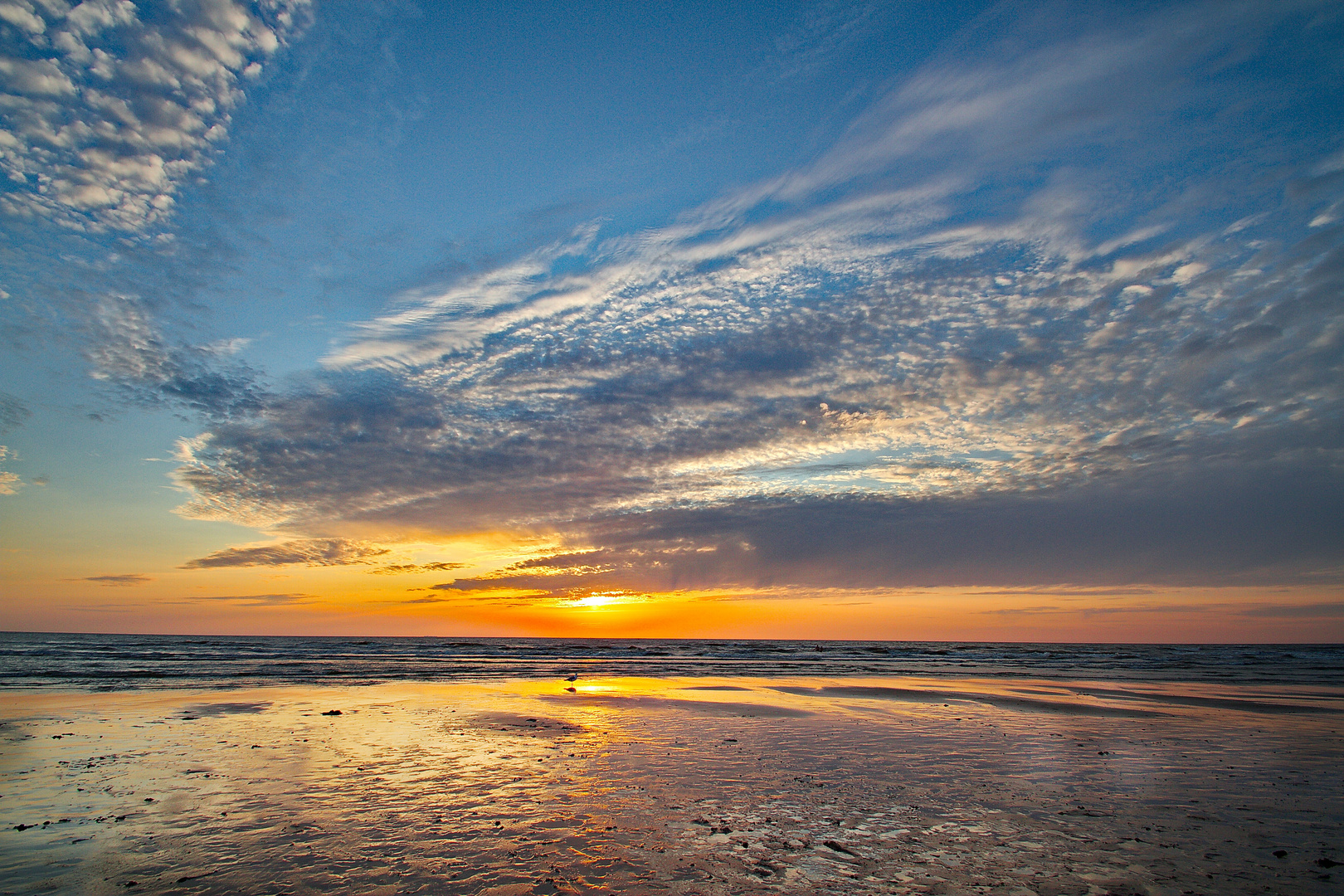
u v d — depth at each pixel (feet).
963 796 28.91
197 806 26.66
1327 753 40.01
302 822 24.56
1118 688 87.25
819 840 22.54
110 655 150.30
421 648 241.76
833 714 57.93
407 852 21.31
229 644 250.37
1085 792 29.86
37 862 20.24
